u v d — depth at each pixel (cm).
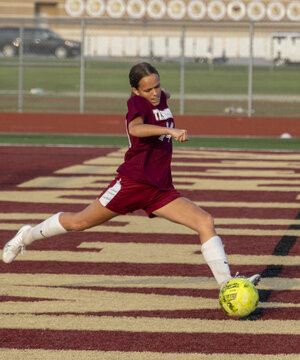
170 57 13288
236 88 12175
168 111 2047
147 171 2012
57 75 13100
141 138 1992
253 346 1825
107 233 3058
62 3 18350
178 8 14875
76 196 3903
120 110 9081
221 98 10725
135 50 12738
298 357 1758
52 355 1767
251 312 2011
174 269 2511
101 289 2284
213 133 7206
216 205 3681
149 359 1742
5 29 14262
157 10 14912
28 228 2267
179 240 2939
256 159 5369
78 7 15112
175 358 1748
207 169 4859
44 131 7344
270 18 14588
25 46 13988
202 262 2603
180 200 2048
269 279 2395
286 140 6725
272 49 13562
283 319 2022
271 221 3312
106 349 1806
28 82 12619
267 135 7156
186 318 2027
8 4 18650
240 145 6328
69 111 9012
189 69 13462
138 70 1969
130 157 2038
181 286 2317
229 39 14075
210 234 2020
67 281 2366
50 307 2114
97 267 2531
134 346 1825
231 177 4534
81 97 7844
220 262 2012
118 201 2045
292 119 7594
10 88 12044
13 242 2283
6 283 2339
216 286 2319
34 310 2089
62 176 4531
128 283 2347
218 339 1872
